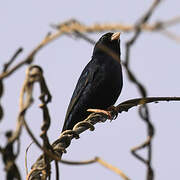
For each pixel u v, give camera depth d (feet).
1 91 13.33
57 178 19.80
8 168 13.12
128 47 11.44
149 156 13.94
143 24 9.81
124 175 13.47
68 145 24.00
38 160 20.20
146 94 12.35
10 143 13.00
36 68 14.43
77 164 15.02
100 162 14.37
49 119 17.26
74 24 11.46
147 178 13.74
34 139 15.24
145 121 14.17
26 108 13.48
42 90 16.11
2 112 13.44
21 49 12.42
